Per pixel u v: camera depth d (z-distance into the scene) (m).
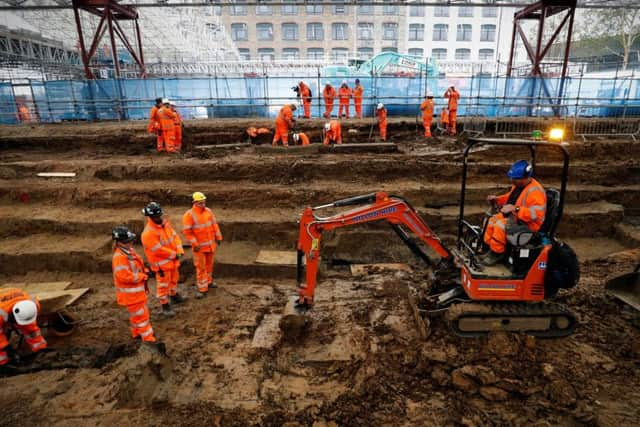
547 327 5.39
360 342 5.58
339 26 50.97
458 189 10.47
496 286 5.22
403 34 50.88
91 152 13.95
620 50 38.00
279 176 11.55
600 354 5.14
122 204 10.38
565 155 4.80
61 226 9.38
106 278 8.18
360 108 18.61
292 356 5.39
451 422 4.18
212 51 40.41
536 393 4.49
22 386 4.88
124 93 19.03
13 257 8.32
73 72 29.17
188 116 19.62
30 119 19.78
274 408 4.48
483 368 4.76
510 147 12.77
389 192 10.38
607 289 6.36
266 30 51.75
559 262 5.11
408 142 15.41
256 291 7.54
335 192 10.47
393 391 4.65
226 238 9.41
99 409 4.48
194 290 7.62
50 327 6.15
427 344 5.38
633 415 4.13
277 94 19.75
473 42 50.88
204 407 4.52
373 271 8.26
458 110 19.95
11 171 11.63
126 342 5.99
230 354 5.57
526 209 4.95
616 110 19.53
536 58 21.53
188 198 10.46
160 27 31.97
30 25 30.41
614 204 10.39
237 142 15.17
